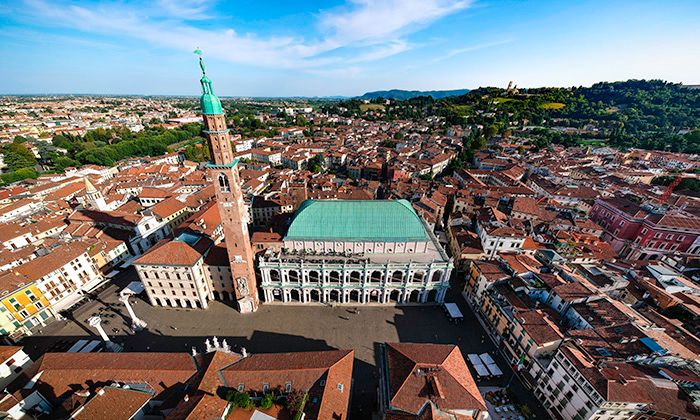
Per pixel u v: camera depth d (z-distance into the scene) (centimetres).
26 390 5066
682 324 6838
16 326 7550
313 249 8744
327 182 16588
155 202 14850
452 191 14775
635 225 10969
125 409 4844
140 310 8569
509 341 7050
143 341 7538
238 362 5550
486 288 8131
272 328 7925
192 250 8281
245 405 4809
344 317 8312
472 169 19350
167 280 8206
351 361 5619
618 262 9194
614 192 14712
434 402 4484
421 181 16200
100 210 11962
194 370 5412
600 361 5366
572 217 11894
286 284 8488
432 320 8269
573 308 6744
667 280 8088
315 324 8056
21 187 16562
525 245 9894
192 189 16875
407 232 8625
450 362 5134
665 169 19612
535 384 6238
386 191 15462
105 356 5719
